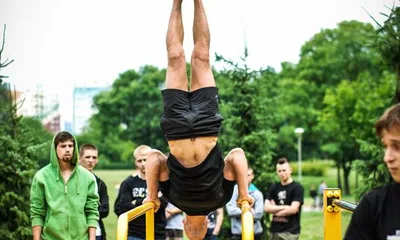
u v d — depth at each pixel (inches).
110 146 3051.2
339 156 1966.0
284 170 380.8
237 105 500.7
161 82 3014.3
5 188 355.6
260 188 484.1
